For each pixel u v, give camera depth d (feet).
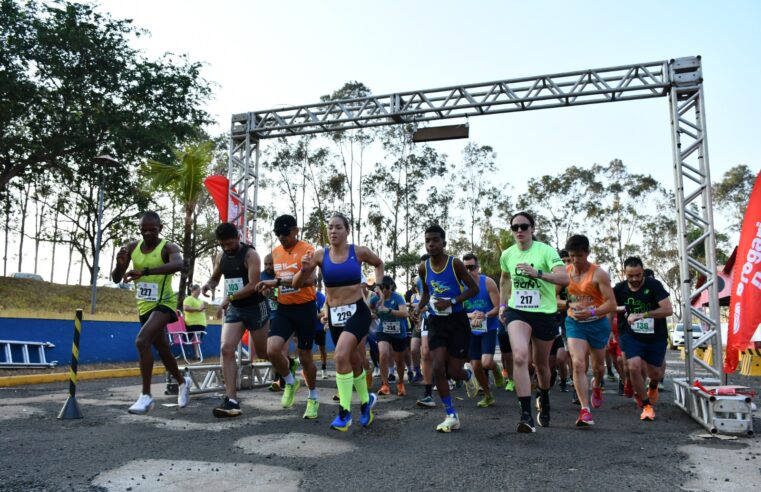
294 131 34.45
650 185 133.59
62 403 21.72
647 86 28.55
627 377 24.95
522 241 16.39
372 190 119.44
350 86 110.42
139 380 33.17
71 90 75.61
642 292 19.99
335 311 16.58
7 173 78.74
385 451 13.69
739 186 126.41
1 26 70.79
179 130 81.15
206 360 47.91
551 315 16.40
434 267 16.78
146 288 19.01
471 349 22.09
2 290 76.48
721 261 115.34
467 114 33.50
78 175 82.02
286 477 11.24
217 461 12.51
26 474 11.26
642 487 10.68
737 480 11.19
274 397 24.06
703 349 54.24
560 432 16.47
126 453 13.20
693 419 19.06
